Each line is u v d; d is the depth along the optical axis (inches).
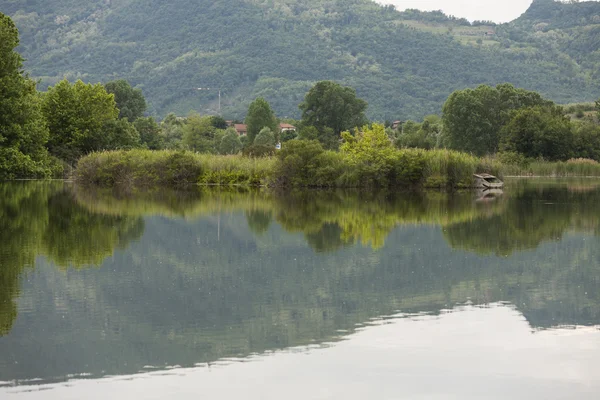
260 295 504.1
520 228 875.4
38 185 1749.5
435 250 699.4
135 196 1432.1
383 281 552.1
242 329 418.9
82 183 1834.4
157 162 1818.4
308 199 1379.2
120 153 1856.5
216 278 562.9
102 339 397.4
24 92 1875.0
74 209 1106.7
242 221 958.4
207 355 372.5
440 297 499.2
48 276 559.8
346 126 4534.9
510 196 1461.6
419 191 1642.5
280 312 457.4
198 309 463.8
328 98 4500.5
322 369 352.2
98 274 572.4
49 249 691.4
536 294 507.8
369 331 415.8
